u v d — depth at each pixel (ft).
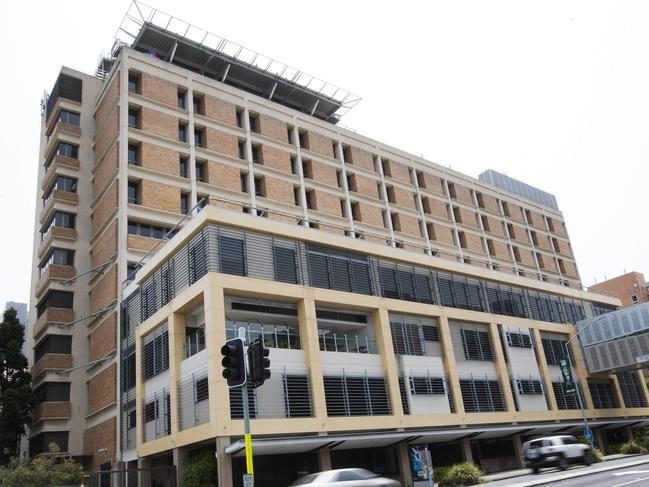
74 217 142.00
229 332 89.76
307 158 162.40
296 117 165.48
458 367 122.52
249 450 45.50
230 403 84.89
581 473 78.84
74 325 132.77
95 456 119.55
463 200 204.85
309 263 106.83
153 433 100.48
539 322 148.87
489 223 210.79
